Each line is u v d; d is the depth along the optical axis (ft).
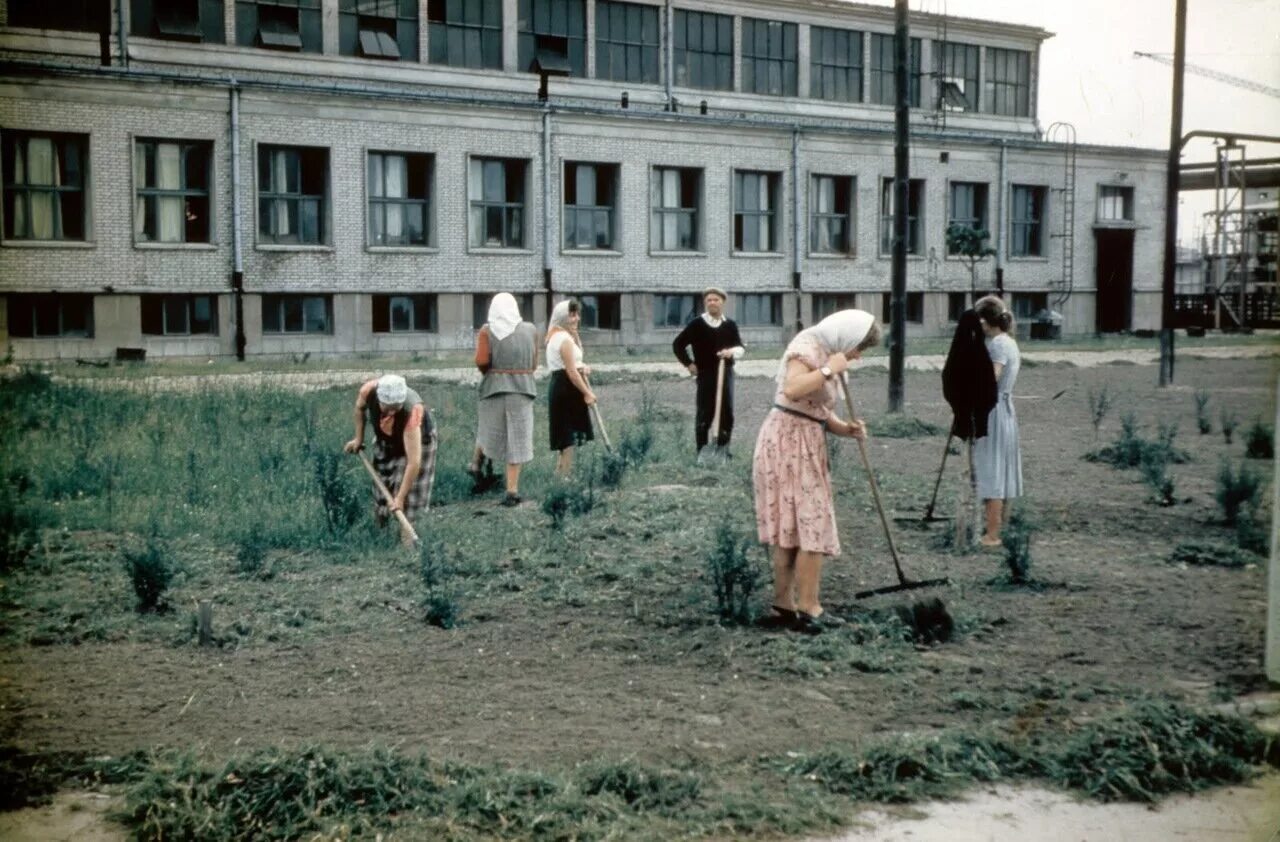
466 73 128.98
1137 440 45.14
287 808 14.10
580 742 16.55
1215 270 171.22
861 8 155.43
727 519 26.55
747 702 18.34
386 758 15.10
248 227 109.70
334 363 102.58
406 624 22.66
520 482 38.27
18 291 100.27
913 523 32.76
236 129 108.17
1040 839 13.89
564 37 136.36
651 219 133.90
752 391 79.46
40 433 45.83
